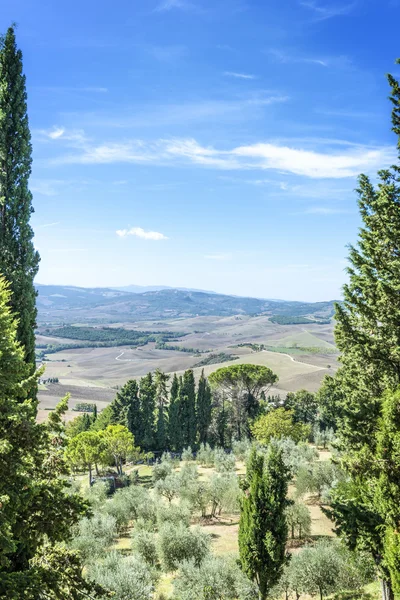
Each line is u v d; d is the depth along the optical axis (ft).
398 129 55.36
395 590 42.93
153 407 304.50
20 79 65.31
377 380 69.15
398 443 46.06
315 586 80.28
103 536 112.37
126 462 277.03
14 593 32.45
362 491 52.95
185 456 248.93
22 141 64.54
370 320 65.57
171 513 124.06
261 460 74.02
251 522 69.21
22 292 60.18
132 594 72.13
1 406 35.55
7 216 62.44
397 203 58.39
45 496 40.75
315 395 312.91
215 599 81.82
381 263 62.54
